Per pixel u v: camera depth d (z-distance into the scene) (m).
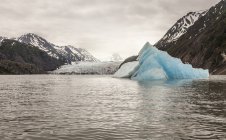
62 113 20.92
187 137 13.87
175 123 17.06
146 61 76.69
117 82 68.06
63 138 13.85
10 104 26.30
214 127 15.91
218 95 33.25
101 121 17.83
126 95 34.50
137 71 82.75
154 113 20.64
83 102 27.69
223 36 171.75
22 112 21.39
